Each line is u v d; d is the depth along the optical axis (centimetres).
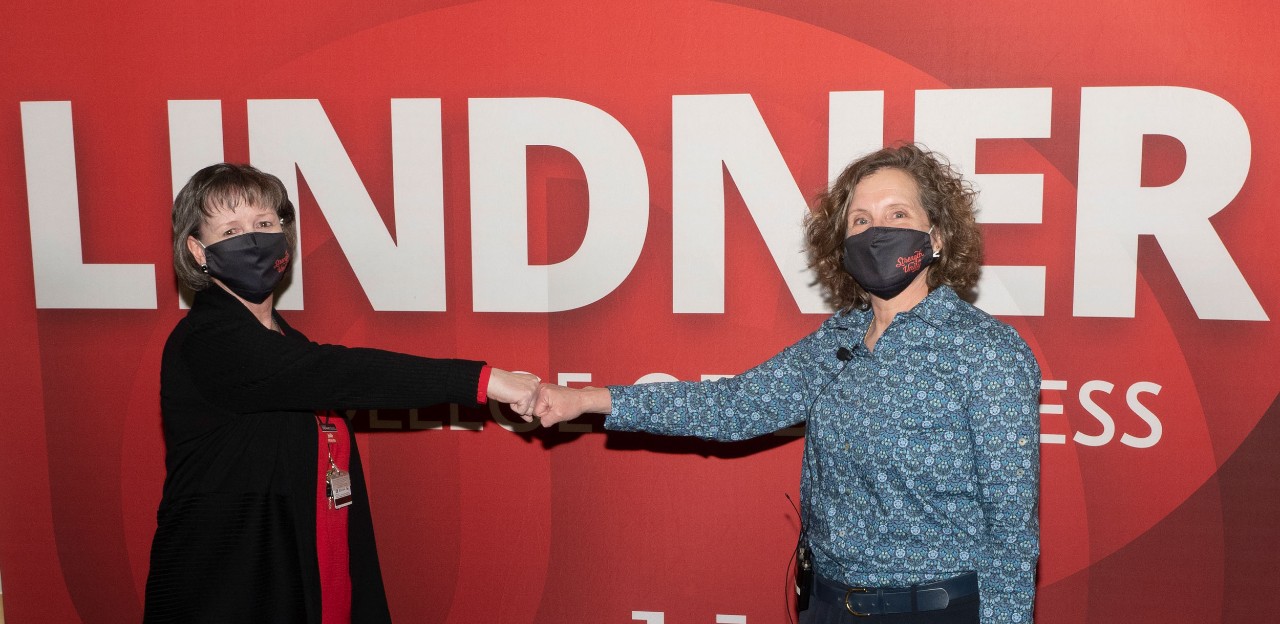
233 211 176
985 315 155
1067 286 220
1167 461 221
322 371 171
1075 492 225
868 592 152
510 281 237
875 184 166
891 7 219
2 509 253
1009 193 219
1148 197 215
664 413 192
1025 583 142
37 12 240
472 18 230
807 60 222
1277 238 211
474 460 244
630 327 235
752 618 240
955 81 218
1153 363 219
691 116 227
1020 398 143
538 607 246
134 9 238
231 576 168
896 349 154
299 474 175
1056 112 216
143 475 249
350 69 234
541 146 232
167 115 239
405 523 248
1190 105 211
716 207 228
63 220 244
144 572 252
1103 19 212
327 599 183
